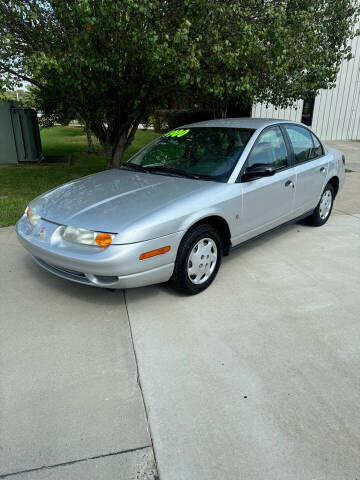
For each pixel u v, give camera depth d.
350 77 16.19
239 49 5.34
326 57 7.09
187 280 3.31
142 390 2.35
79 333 2.92
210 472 1.83
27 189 7.08
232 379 2.44
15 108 9.30
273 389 2.35
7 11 5.18
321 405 2.23
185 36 4.79
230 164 3.72
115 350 2.73
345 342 2.81
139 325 3.02
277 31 5.48
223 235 3.70
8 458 1.91
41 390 2.35
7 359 2.63
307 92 7.83
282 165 4.27
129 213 3.03
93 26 4.79
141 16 4.92
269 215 4.14
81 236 2.95
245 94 6.76
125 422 2.12
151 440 2.01
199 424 2.10
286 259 4.27
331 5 7.45
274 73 6.04
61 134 18.70
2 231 5.05
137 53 5.35
